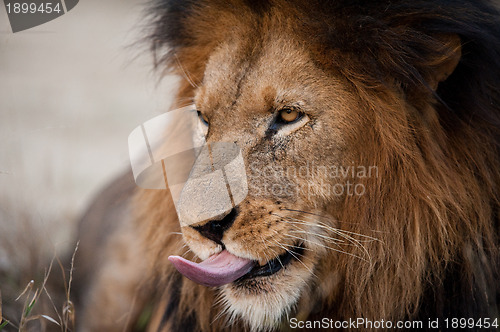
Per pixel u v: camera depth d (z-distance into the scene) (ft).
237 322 17.97
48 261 23.76
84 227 26.17
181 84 19.69
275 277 16.66
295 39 16.12
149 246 19.84
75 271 24.61
